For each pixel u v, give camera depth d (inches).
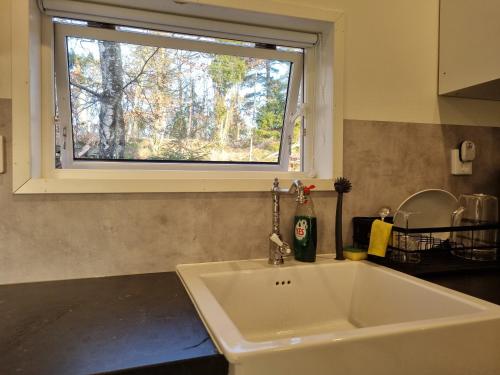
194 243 48.1
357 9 55.4
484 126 63.6
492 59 51.4
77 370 22.5
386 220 53.7
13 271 41.9
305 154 60.5
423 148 59.7
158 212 46.6
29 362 23.6
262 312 45.8
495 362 31.1
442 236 55.7
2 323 30.5
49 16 47.1
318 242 54.1
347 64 55.0
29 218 42.2
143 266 46.2
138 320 31.1
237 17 51.5
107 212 44.8
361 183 56.1
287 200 52.6
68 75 50.4
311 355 25.4
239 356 23.8
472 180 62.9
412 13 58.7
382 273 45.6
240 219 50.0
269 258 49.2
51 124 47.6
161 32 52.4
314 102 59.5
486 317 30.9
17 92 41.3
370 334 27.1
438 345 29.1
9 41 41.2
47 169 47.2
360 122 55.8
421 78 59.5
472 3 54.3
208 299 35.2
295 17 51.7
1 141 40.9
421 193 54.0
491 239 54.2
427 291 39.3
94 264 44.4
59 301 36.1
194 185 47.5
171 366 23.6
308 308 47.8
